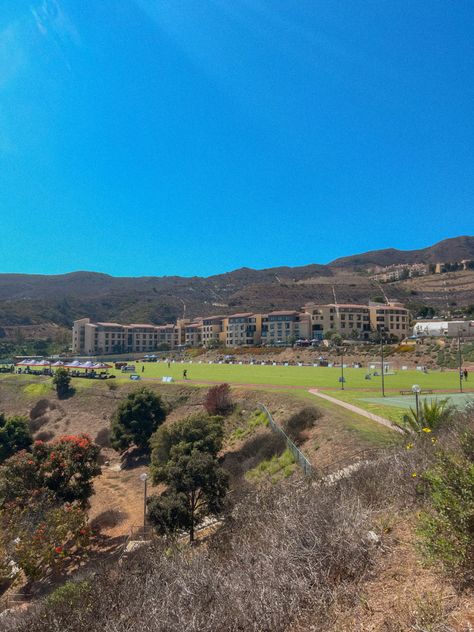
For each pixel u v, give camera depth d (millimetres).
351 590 4617
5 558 19078
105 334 143250
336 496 6473
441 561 4426
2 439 39344
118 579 7297
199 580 5578
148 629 5035
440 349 79188
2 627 8711
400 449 8789
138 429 40688
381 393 39094
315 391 41906
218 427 29828
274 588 4859
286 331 124000
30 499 23969
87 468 25766
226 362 97500
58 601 7625
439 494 4676
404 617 3879
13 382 74188
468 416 11391
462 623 3590
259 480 20781
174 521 16609
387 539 5445
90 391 62406
